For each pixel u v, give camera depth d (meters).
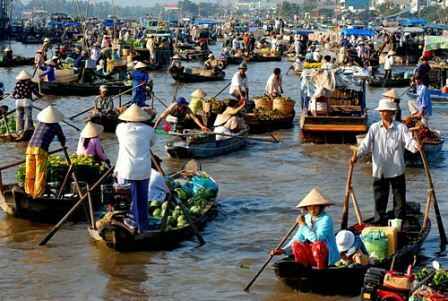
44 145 15.43
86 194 14.68
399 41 65.38
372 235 12.55
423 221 14.60
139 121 14.21
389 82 43.38
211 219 16.16
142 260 13.62
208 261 13.61
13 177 19.53
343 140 25.03
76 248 14.22
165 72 53.34
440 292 10.25
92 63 42.16
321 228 12.02
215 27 129.00
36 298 11.98
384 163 14.11
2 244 14.45
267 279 12.73
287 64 63.06
